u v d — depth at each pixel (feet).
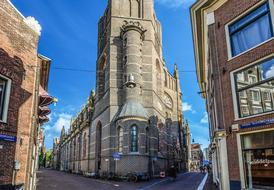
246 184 37.32
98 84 150.61
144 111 117.80
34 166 57.72
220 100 44.47
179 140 198.70
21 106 38.37
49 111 61.87
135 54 127.75
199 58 77.46
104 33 154.40
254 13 40.45
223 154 41.63
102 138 129.08
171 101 190.19
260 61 37.83
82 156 171.83
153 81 133.69
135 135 110.93
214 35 48.03
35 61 42.83
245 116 39.17
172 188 71.41
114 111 122.52
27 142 39.06
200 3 51.52
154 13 160.56
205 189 65.21
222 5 47.09
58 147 321.11
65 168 243.60
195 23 59.26
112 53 134.00
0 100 34.86
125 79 124.77
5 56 36.06
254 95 38.37
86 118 176.24
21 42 39.75
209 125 93.66
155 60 145.79
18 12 39.45
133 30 131.23
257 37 39.55
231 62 42.75
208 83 77.92
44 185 77.00
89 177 131.95
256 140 37.01
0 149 33.53
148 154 112.88
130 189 69.26
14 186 35.12
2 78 35.47
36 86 44.06
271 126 34.86
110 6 145.89
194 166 296.51
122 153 107.96
